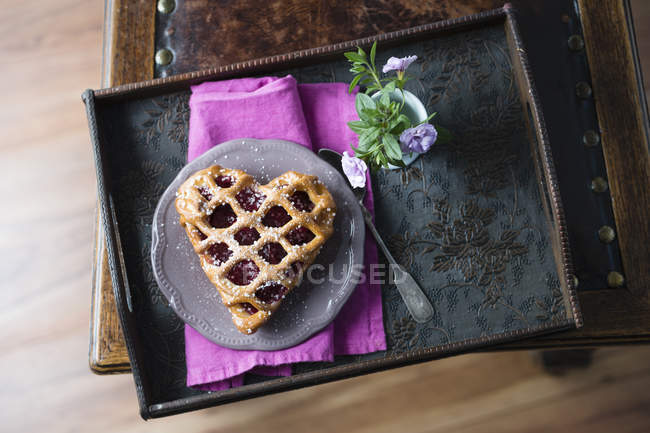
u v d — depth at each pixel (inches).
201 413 44.0
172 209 27.1
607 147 31.4
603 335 29.5
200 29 32.1
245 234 26.5
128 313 26.7
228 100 28.1
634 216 30.8
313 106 29.3
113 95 28.4
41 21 48.5
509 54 29.0
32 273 45.7
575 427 43.5
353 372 26.0
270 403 44.1
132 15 32.1
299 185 26.6
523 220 28.2
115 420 44.3
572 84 32.0
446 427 43.9
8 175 46.8
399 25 32.1
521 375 44.0
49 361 44.9
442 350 26.2
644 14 46.1
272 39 32.0
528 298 27.6
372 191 28.7
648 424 43.2
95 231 30.4
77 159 47.1
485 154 28.6
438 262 28.1
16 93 47.8
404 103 28.1
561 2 32.4
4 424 44.3
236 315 26.2
